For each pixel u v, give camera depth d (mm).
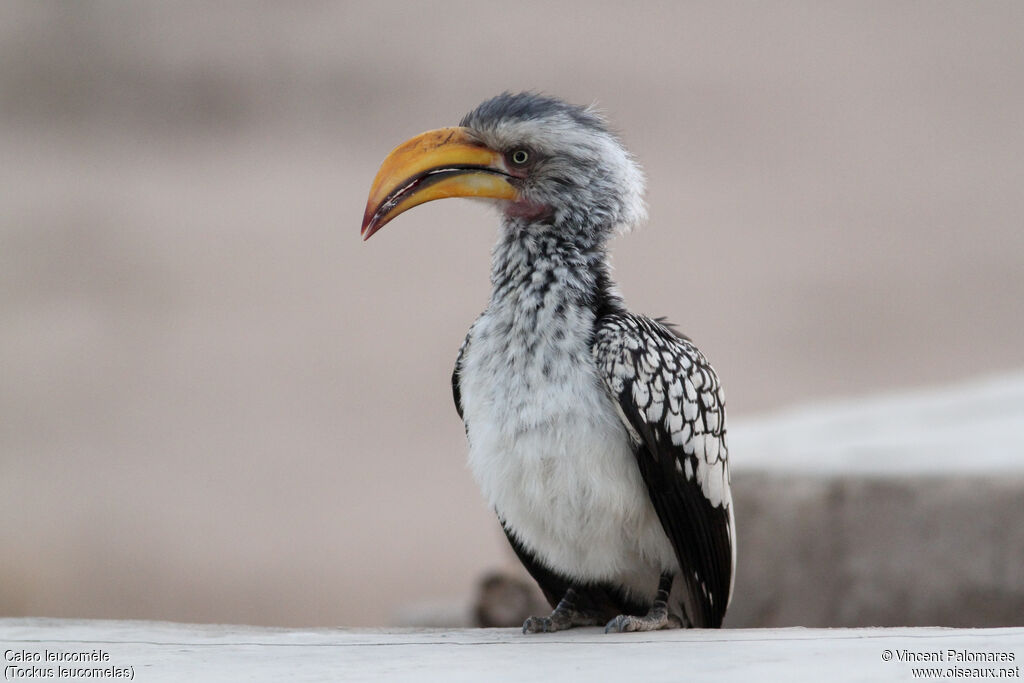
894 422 8742
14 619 5961
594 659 4438
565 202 5855
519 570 7992
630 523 5535
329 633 5527
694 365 5676
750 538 7484
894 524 7137
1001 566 6898
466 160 5922
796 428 8805
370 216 5953
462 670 4340
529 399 5438
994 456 7324
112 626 5652
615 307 5805
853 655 4309
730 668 4160
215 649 4957
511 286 5742
